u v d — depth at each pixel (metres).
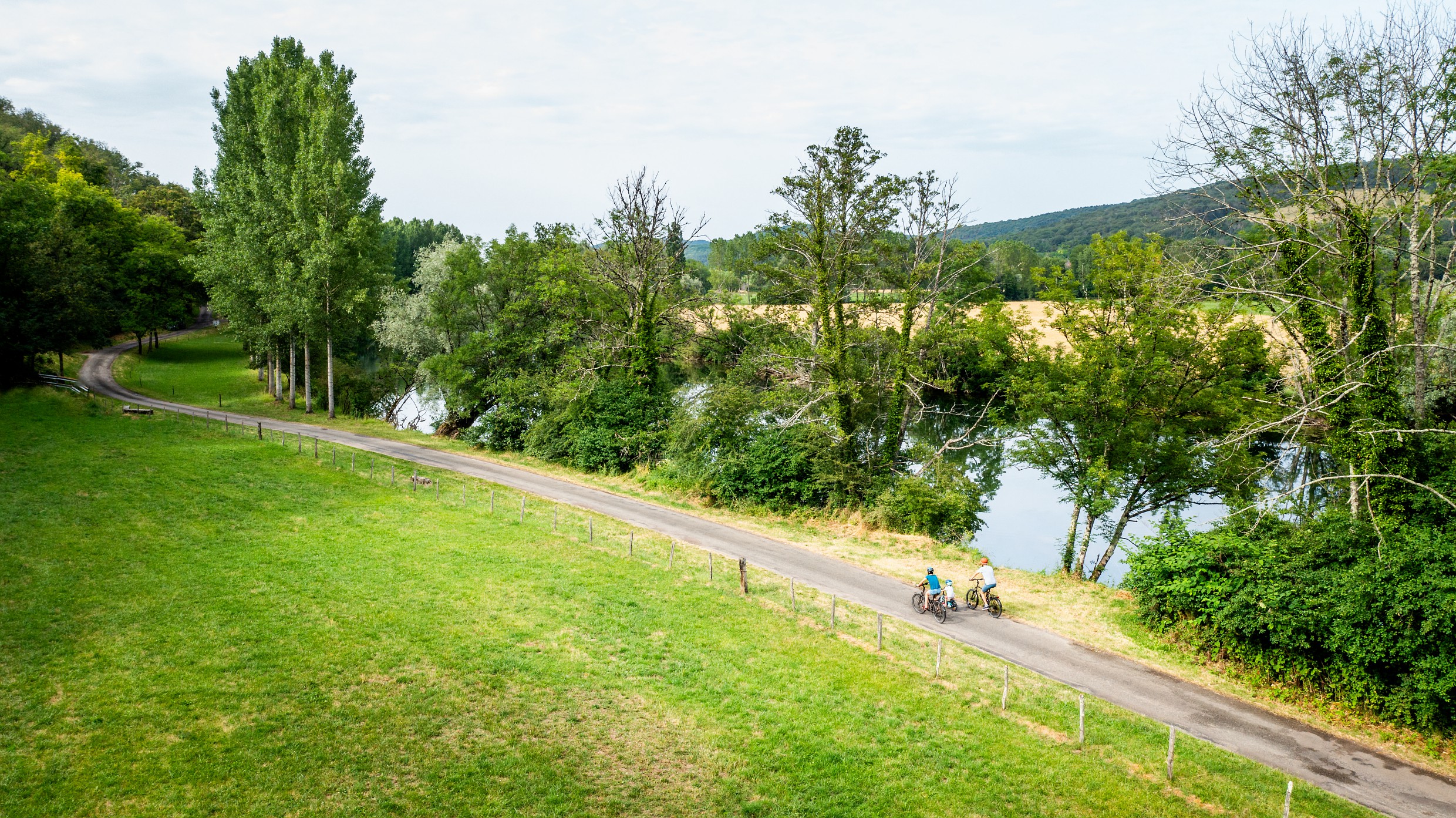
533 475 48.59
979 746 18.38
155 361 80.88
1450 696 18.62
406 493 39.56
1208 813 15.91
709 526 38.56
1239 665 22.67
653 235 53.78
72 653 20.33
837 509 40.56
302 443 48.66
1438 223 22.95
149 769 15.91
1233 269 27.44
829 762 17.66
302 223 54.25
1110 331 35.69
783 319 61.81
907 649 23.95
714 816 15.71
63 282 52.88
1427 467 23.14
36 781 15.27
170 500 33.78
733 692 20.73
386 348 75.75
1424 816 16.05
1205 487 34.94
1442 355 28.23
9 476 34.53
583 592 27.20
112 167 158.62
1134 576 25.66
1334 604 20.09
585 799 16.05
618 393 53.22
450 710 19.06
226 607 23.86
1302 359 28.56
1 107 152.38
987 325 40.94
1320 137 23.73
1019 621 26.67
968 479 41.53
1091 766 17.59
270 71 57.47
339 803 15.38
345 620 23.55
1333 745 18.86
